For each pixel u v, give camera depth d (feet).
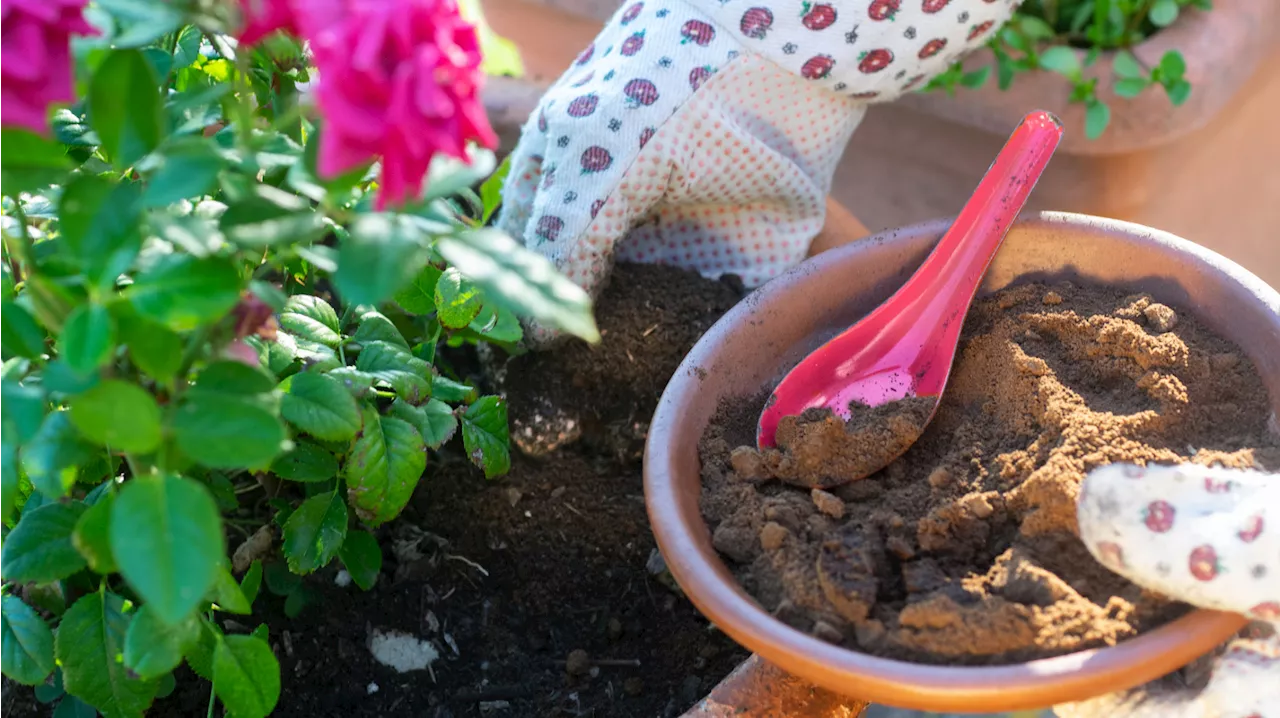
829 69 2.44
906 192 3.14
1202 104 2.78
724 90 2.45
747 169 2.48
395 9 1.79
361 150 1.82
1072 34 2.87
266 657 2.10
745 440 2.30
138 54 1.91
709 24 2.44
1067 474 2.12
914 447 2.29
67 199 1.90
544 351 2.52
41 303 1.92
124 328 1.89
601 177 2.42
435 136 1.80
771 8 2.41
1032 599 2.07
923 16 2.41
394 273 1.87
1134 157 2.89
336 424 2.10
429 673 2.38
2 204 2.15
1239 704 2.06
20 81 1.87
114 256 1.88
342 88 1.79
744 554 2.17
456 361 2.64
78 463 2.02
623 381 2.50
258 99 2.25
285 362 2.17
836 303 2.38
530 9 3.27
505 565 2.47
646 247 2.63
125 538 1.85
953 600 2.08
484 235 1.92
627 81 2.44
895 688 1.99
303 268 2.35
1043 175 2.96
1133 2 2.80
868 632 2.07
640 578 2.46
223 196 2.16
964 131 2.97
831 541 2.13
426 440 2.25
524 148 2.56
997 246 2.32
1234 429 2.19
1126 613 2.05
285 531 2.25
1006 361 2.28
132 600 2.29
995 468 2.20
